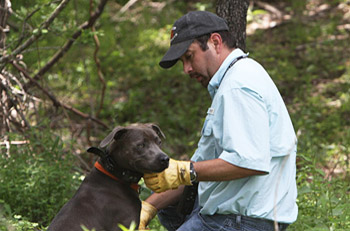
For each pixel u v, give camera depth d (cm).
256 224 595
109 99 1694
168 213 722
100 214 614
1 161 891
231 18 853
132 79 1836
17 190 845
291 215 609
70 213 607
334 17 2228
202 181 588
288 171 610
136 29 2189
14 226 717
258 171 561
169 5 2369
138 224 643
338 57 1864
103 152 637
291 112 1503
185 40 611
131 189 648
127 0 2116
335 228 691
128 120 1598
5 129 1058
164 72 1841
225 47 621
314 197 820
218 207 600
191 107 1594
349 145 1191
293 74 1742
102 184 632
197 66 620
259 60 1812
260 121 567
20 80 1186
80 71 1811
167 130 1473
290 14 2316
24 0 1354
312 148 1166
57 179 898
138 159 607
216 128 593
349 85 1627
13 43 1130
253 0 2369
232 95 577
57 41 1792
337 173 1125
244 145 559
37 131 1055
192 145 1292
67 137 1307
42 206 858
